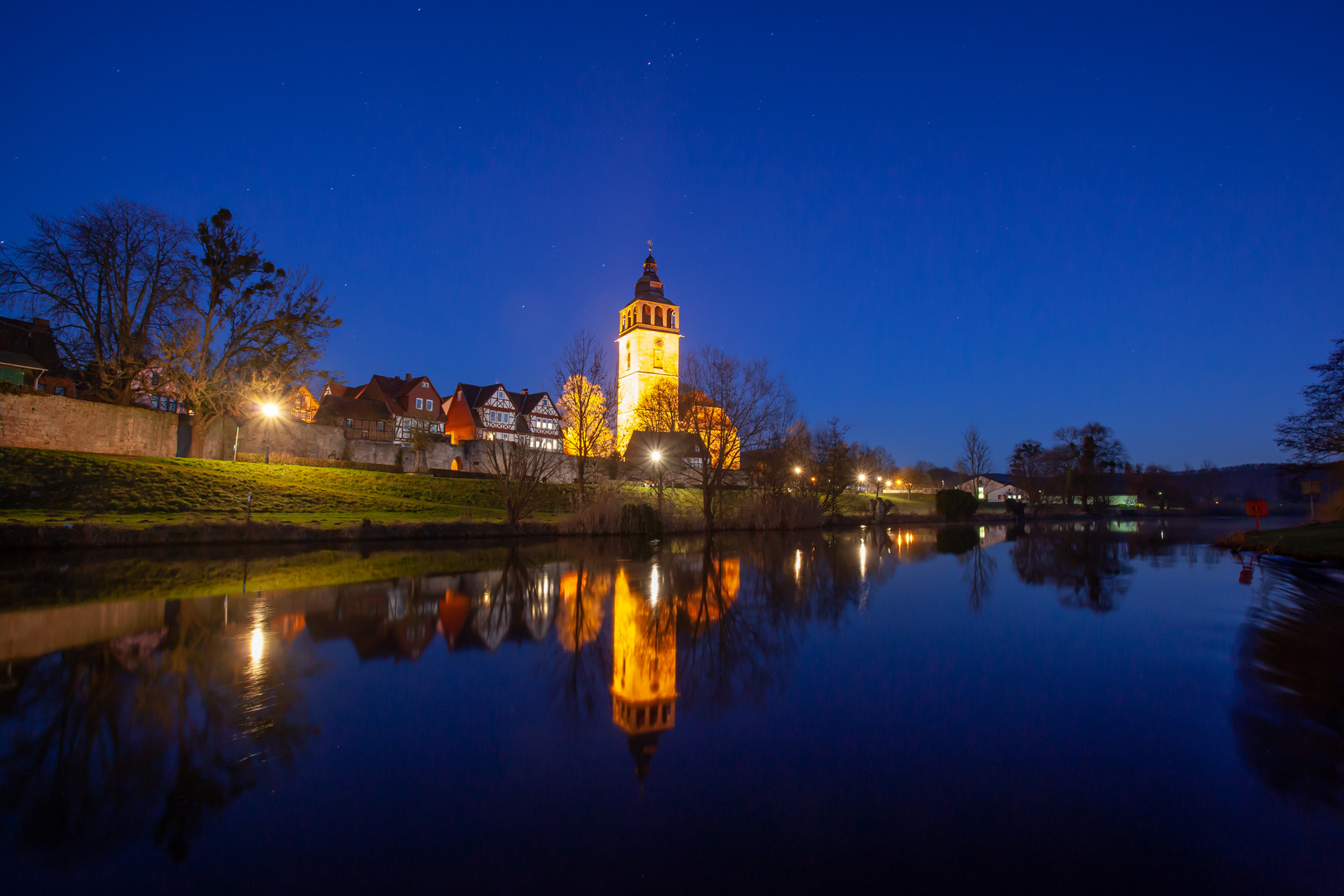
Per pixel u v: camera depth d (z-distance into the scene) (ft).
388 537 84.23
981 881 11.11
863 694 21.85
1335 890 10.76
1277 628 32.42
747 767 16.01
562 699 21.07
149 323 113.09
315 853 11.99
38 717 18.66
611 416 127.13
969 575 56.75
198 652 25.96
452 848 12.21
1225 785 14.85
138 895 10.69
